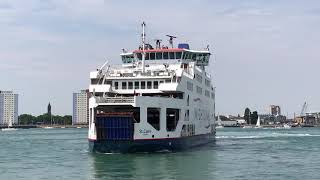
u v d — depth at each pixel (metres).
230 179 47.78
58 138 163.25
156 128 66.31
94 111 66.44
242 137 154.62
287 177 49.25
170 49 81.50
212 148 88.38
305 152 80.88
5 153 84.56
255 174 51.28
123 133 64.50
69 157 71.94
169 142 67.50
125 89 72.75
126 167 55.78
